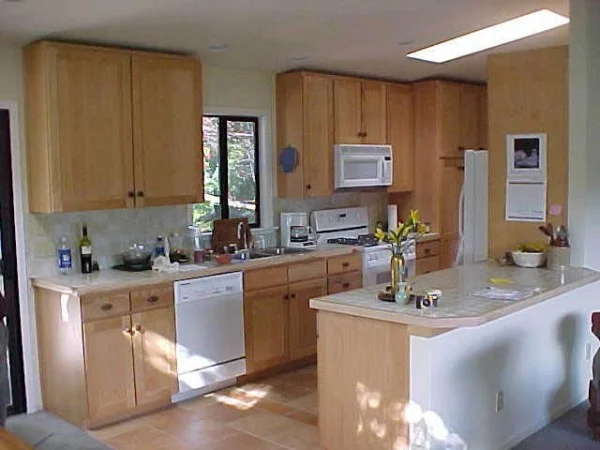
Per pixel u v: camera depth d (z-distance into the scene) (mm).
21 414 4387
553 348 4074
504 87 4680
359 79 6023
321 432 3619
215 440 3928
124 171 4410
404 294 3350
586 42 4168
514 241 4734
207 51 4781
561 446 3738
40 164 4191
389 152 6297
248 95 5531
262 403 4527
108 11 3670
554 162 4484
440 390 3186
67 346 4141
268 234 5746
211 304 4617
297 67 5539
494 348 3549
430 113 6484
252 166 5699
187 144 4750
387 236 3488
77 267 4559
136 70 4430
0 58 4164
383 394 3311
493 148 4777
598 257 4461
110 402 4141
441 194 6531
